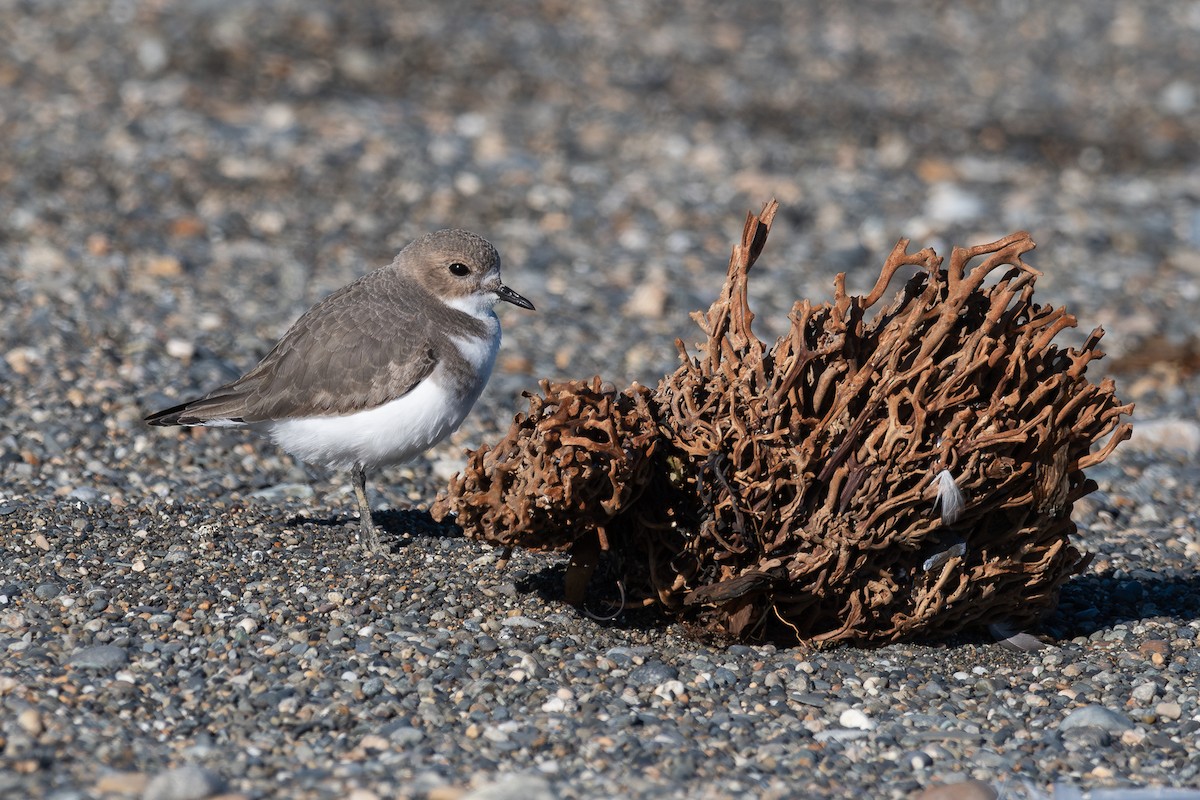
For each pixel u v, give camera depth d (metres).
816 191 23.36
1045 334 9.06
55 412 13.73
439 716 8.55
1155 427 15.10
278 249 19.80
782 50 32.44
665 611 9.85
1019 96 30.48
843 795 7.81
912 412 9.16
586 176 23.36
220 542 10.98
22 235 19.44
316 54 28.09
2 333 15.76
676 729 8.52
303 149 23.27
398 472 13.23
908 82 30.95
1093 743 8.51
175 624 9.49
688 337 17.67
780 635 9.81
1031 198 23.39
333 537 11.33
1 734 7.92
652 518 9.39
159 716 8.38
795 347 9.22
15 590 9.84
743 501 9.23
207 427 12.33
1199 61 33.44
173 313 17.06
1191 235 22.03
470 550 11.03
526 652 9.39
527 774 7.87
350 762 7.94
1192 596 11.02
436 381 10.89
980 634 10.02
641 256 20.41
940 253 20.72
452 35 30.05
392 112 25.81
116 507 11.63
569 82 28.73
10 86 25.45
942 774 8.14
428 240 11.30
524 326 17.73
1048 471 9.20
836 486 9.11
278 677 8.91
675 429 9.30
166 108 24.77
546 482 8.82
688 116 27.20
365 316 11.00
